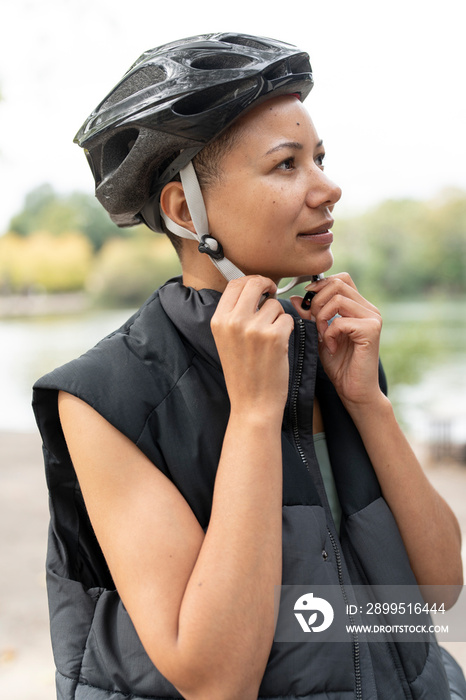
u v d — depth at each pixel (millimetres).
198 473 1080
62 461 1137
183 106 1122
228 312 1078
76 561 1195
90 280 41219
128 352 1124
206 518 1080
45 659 3148
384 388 1377
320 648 1032
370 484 1207
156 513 1018
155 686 1057
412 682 1126
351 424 1260
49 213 45344
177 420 1099
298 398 1172
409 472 1234
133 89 1199
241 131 1114
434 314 27672
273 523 1006
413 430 8594
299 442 1180
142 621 977
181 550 1004
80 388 1055
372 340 1208
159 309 1207
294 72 1169
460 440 7648
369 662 1076
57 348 21531
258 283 1102
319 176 1146
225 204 1140
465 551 3736
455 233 40094
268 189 1116
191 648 943
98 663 1112
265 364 1047
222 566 971
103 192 1249
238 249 1156
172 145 1125
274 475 1023
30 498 5840
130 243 41781
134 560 996
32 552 4535
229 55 1129
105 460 1041
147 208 1284
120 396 1068
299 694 1020
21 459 7355
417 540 1239
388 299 38156
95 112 1235
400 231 40375
